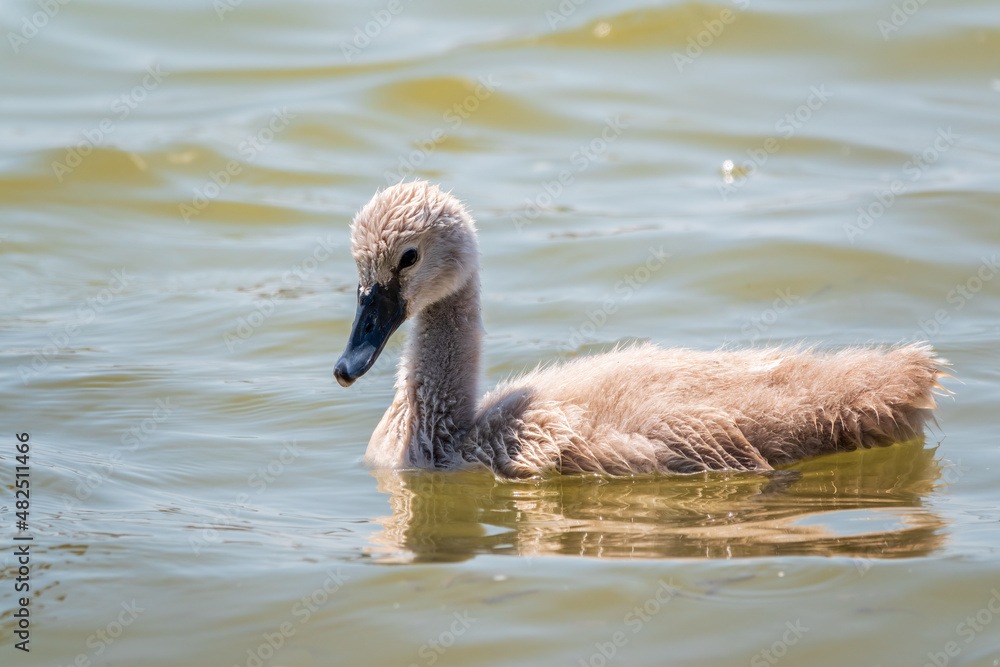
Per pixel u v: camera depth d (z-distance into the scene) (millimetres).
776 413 11789
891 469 11852
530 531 10320
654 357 12750
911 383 12023
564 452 11766
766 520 10414
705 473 11734
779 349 13031
